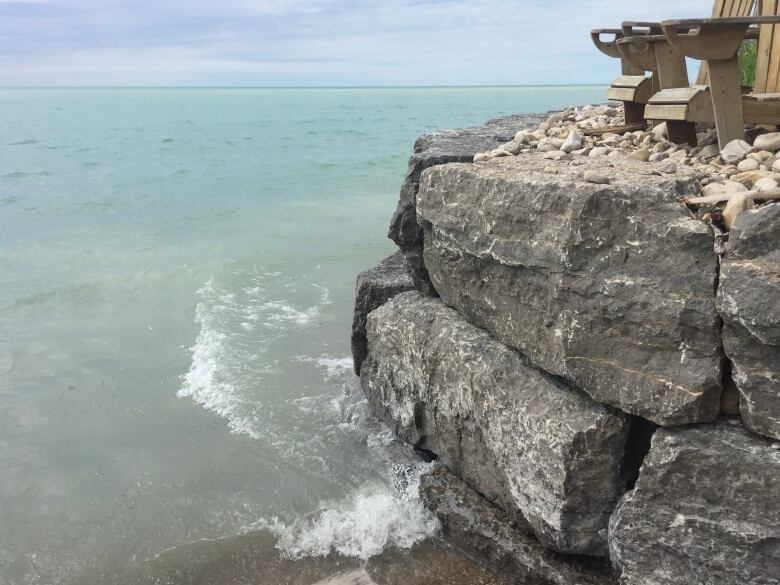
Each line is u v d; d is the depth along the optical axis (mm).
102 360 8359
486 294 4703
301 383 7496
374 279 6652
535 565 4371
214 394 7332
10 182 23844
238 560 4891
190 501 5574
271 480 5789
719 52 4355
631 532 3730
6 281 11633
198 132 51594
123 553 5031
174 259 12945
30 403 7305
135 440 6535
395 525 5129
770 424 3254
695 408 3455
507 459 4512
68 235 15305
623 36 6414
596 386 3863
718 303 3273
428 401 5324
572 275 3814
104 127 57781
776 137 4332
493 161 5121
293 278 11406
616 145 5574
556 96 148125
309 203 19406
